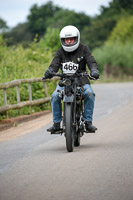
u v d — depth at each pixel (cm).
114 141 2630
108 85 10275
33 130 3331
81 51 2416
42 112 4344
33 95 4650
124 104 5016
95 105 5078
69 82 2278
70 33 2350
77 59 2405
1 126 3466
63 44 2372
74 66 2358
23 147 2602
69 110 2294
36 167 2011
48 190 1612
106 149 2356
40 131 3253
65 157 2195
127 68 14688
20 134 3175
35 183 1723
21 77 4950
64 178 1772
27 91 4638
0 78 4775
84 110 2452
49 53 6650
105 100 5728
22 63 5666
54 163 2069
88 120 2455
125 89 8188
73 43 2362
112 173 1811
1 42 6700
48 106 4662
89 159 2108
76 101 2358
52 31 7688
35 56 6359
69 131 2281
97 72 2341
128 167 1903
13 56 6091
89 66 2392
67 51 2391
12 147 2630
